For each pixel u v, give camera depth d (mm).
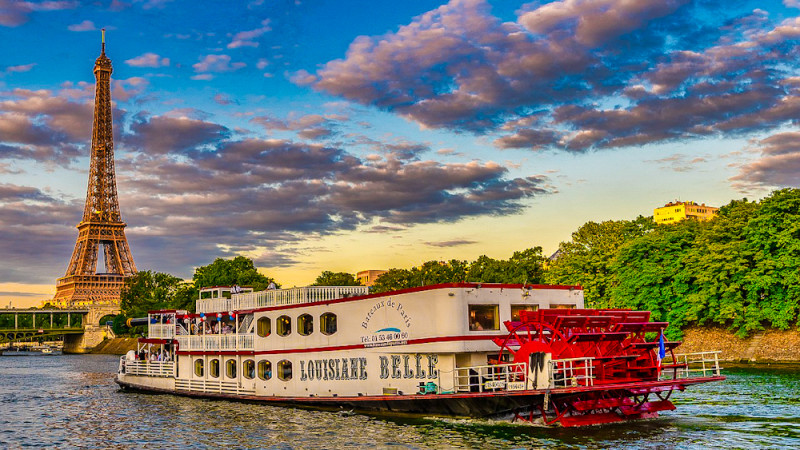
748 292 76938
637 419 39906
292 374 47844
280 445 35875
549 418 37156
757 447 32656
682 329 86562
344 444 35188
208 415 46344
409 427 38375
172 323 61031
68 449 37594
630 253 88812
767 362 73375
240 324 54875
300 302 48375
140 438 39656
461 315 38344
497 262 110688
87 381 81812
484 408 37969
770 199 75625
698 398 48562
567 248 100500
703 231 84188
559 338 37219
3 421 47906
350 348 43938
